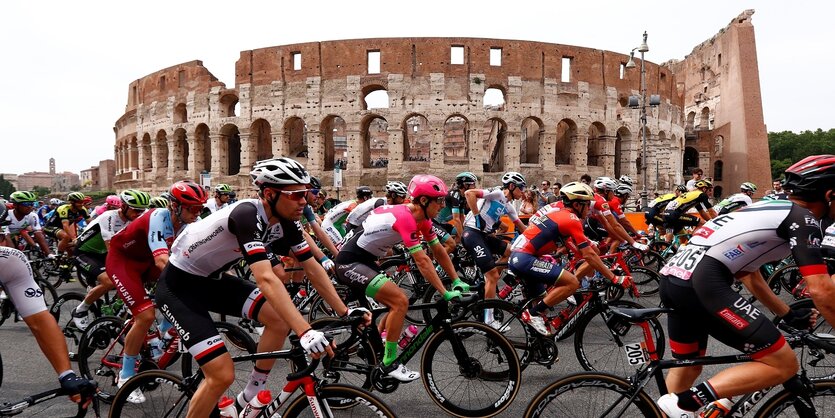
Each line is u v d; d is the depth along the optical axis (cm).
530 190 1714
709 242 340
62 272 927
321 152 3866
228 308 394
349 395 325
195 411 336
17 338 753
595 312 528
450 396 481
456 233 930
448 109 3719
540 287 597
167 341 480
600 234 944
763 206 335
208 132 4362
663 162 4450
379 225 515
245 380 482
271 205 344
